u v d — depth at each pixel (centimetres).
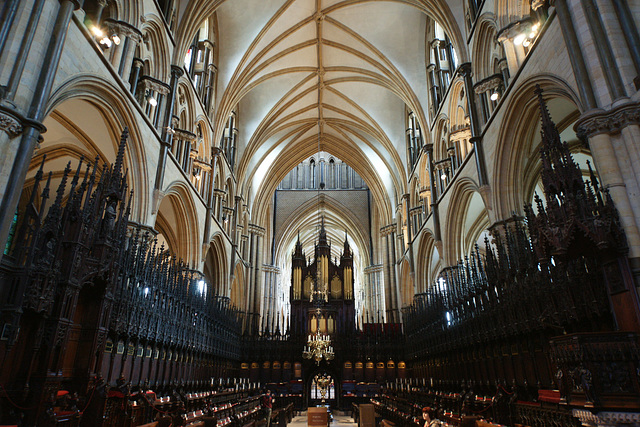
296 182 4631
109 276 1002
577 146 1714
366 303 4219
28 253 802
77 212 930
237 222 3073
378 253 4256
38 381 789
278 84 2991
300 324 3331
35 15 886
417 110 2588
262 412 1903
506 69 1539
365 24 2516
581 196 827
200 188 2269
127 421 990
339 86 3077
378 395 2611
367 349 2864
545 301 1046
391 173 3422
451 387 1838
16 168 802
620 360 668
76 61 1057
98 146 1546
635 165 800
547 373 1101
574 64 934
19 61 842
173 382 1590
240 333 2966
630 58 866
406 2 2148
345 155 3722
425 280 2738
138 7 1433
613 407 645
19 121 819
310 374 2870
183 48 1834
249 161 3228
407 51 2573
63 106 1362
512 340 1298
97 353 987
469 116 1772
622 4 908
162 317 1470
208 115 2359
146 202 1508
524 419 1018
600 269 844
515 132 1473
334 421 2252
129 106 1349
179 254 2042
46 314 817
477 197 2181
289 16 2438
